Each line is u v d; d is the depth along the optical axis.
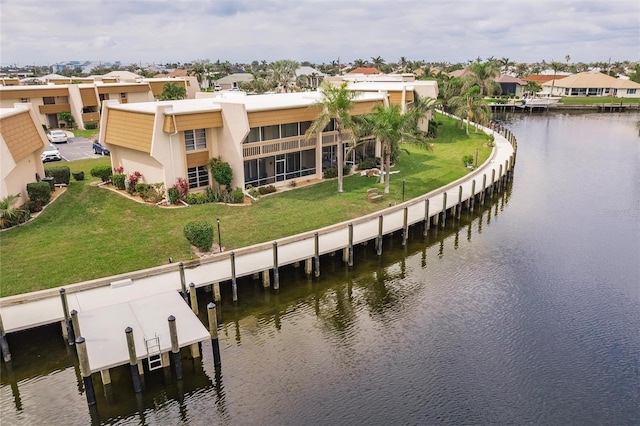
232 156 33.69
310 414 16.11
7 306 19.98
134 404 16.58
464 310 22.59
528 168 50.50
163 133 31.12
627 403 16.59
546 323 21.42
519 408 16.38
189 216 30.06
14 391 17.14
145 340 16.86
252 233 27.66
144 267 23.36
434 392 17.12
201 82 119.94
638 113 100.38
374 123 35.53
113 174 35.69
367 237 27.67
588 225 33.62
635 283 25.00
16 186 29.03
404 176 41.16
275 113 34.44
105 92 70.25
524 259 28.16
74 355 18.92
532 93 124.31
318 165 39.50
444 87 86.12
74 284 21.44
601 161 53.66
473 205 36.06
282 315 22.34
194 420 15.95
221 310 22.47
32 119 32.41
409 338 20.39
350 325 21.45
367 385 17.50
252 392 17.14
